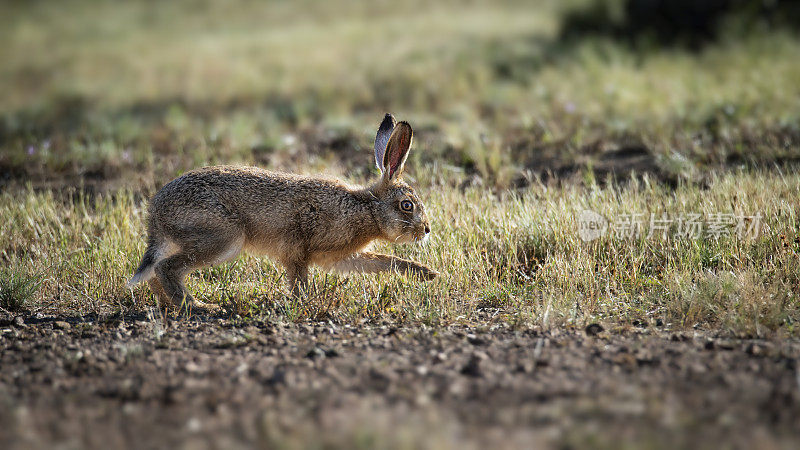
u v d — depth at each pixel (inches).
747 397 402.0
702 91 1311.5
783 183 822.5
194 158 1145.4
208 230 649.0
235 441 359.3
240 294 677.3
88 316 641.0
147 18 3476.9
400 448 341.1
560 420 374.0
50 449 354.9
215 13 3501.5
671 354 484.7
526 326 572.7
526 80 1600.6
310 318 621.3
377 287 685.3
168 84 1879.9
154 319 623.5
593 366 462.3
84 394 432.1
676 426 363.6
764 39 1705.2
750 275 622.5
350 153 1178.6
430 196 890.1
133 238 797.2
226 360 496.1
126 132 1350.9
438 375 451.2
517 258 748.0
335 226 691.4
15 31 3129.9
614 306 623.5
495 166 1043.9
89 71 2161.7
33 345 542.0
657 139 1106.1
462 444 347.6
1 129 1455.5
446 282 677.3
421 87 1583.4
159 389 436.8
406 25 2546.8
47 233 823.7
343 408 397.1
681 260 688.4
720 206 773.9
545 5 2989.7
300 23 3078.2
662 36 1897.1
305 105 1517.0
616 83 1428.4
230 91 1732.3
